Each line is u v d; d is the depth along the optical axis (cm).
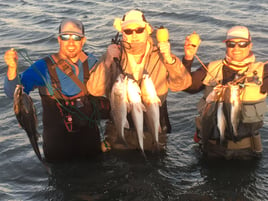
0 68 429
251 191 222
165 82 234
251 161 247
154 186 229
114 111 220
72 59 230
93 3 809
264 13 654
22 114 207
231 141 242
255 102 230
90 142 248
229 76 229
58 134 241
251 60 225
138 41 218
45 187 230
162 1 786
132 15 216
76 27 223
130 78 221
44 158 257
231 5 721
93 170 244
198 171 241
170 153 260
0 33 599
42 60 231
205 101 238
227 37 222
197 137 258
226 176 235
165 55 209
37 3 846
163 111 242
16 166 251
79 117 237
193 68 422
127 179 236
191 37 210
